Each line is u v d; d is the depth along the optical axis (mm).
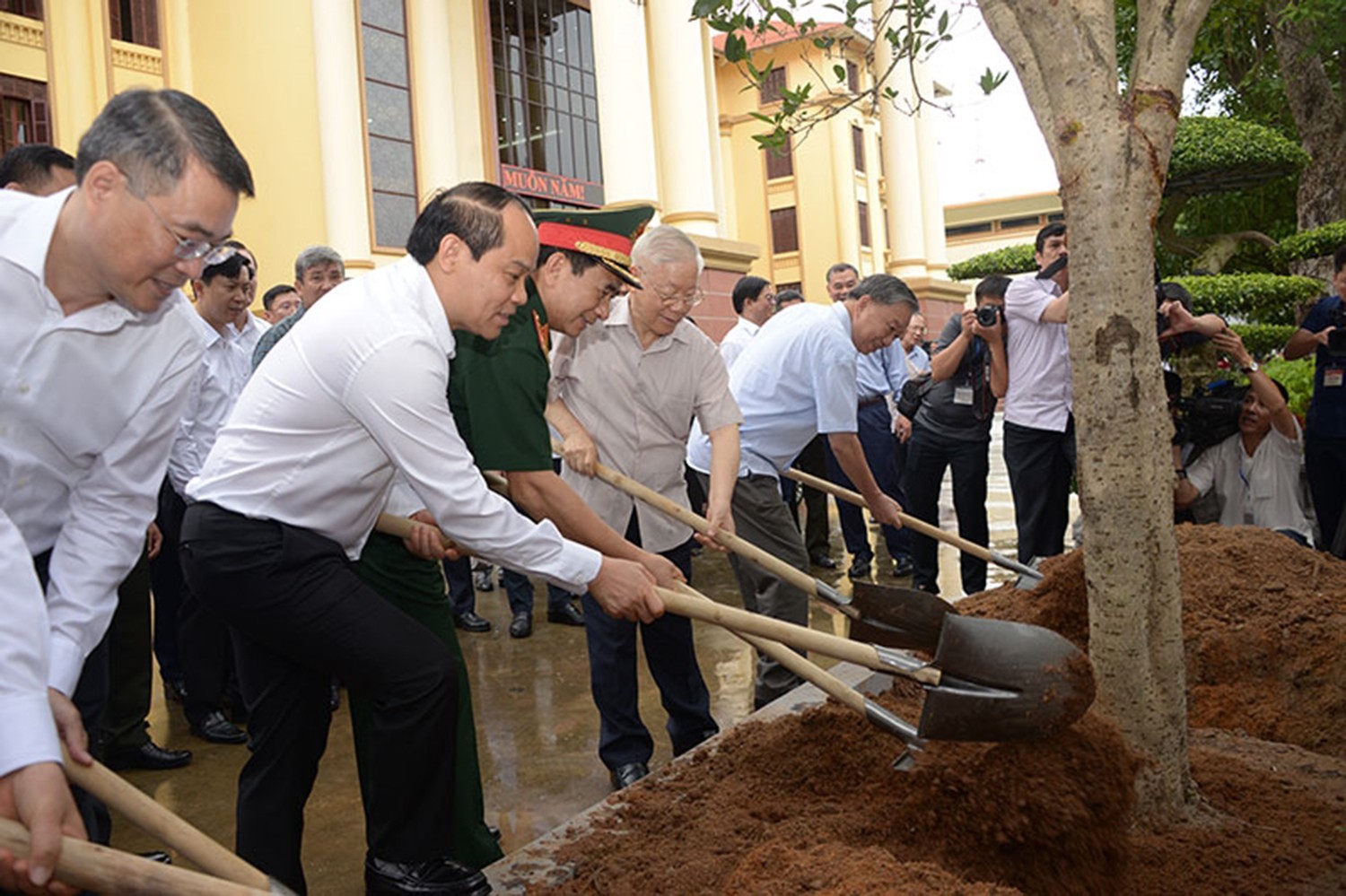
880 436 7203
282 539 2303
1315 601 3609
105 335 1938
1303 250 8977
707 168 14438
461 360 2730
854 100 3730
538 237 2414
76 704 2395
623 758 3551
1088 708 2506
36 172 2785
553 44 15633
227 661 4520
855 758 2855
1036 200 38438
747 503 4027
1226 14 8273
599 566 2504
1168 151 2471
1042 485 5195
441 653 2402
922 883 1923
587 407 3473
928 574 6027
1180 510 5086
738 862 2338
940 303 24516
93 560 2078
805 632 2609
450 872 2461
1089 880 2350
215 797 3693
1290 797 2766
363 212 12664
